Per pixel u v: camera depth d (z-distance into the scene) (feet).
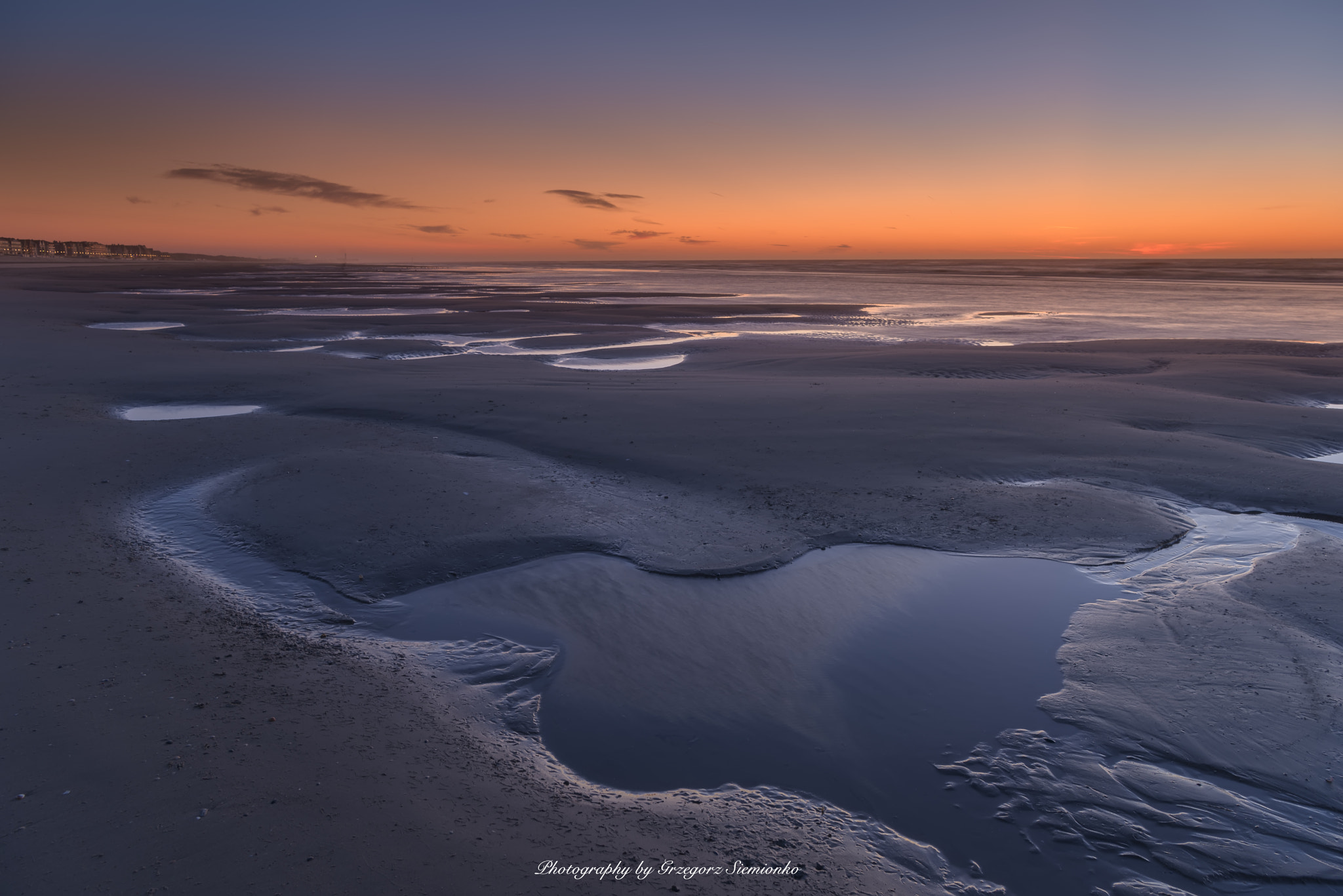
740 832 13.51
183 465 35.88
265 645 19.85
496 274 425.69
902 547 27.37
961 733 16.81
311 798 13.61
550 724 16.97
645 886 11.90
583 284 269.64
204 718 16.12
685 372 70.03
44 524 27.94
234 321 105.91
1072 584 24.56
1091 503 31.37
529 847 12.70
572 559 26.08
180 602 22.12
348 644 20.18
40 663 18.17
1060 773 15.39
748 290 233.14
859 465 36.91
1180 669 19.24
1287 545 27.35
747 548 26.94
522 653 20.03
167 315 113.60
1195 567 25.68
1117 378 66.59
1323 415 47.73
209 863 11.87
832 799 14.65
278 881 11.53
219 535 27.50
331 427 44.24
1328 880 12.64
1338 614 21.83
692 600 23.27
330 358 73.82
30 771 14.08
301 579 24.07
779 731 16.89
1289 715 17.11
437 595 23.29
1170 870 12.88
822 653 20.34
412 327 106.01
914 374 68.80
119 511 29.76
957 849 13.35
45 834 12.42
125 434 41.68
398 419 46.16
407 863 12.07
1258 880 12.67
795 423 45.32
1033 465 36.86
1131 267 600.80
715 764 15.71
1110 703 17.83
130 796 13.42
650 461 37.60
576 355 84.07
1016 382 61.72
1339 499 31.42
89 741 15.10
